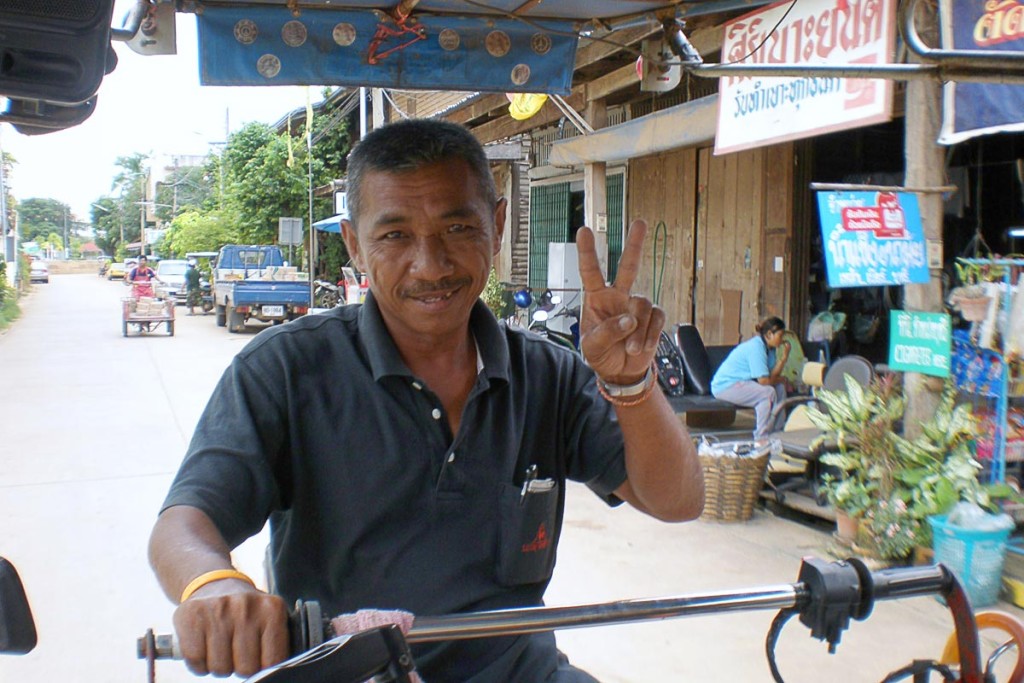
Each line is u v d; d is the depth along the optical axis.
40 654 4.34
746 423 9.32
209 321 25.25
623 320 1.68
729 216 10.07
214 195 45.66
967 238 8.41
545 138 14.33
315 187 25.86
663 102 10.69
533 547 1.87
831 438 5.67
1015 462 5.59
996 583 4.66
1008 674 3.88
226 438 1.70
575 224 13.70
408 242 1.78
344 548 1.80
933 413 5.22
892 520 5.09
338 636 1.21
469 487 1.83
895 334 5.23
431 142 1.77
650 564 5.40
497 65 4.16
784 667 4.12
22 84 1.94
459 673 1.82
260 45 3.92
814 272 9.35
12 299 28.41
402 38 4.00
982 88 4.89
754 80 6.19
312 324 1.88
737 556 5.53
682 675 4.08
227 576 1.35
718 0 3.71
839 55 5.42
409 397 1.82
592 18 4.00
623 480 1.97
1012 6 4.48
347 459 1.80
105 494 7.06
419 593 1.80
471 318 1.91
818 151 9.15
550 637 1.97
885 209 4.98
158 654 1.27
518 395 1.93
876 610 4.69
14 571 1.26
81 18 1.91
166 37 3.61
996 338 4.95
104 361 15.59
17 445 8.78
